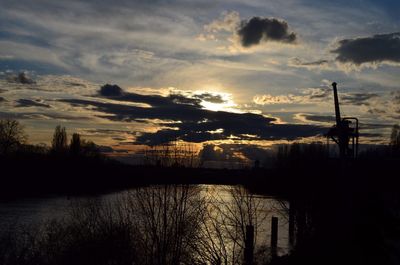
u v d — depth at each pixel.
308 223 29.59
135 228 20.12
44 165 88.12
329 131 26.05
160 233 19.22
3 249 21.14
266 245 27.58
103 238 20.33
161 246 19.14
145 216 19.62
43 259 20.81
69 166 81.94
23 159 90.62
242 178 22.73
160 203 19.47
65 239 21.19
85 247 20.41
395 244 26.08
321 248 24.03
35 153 95.12
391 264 21.67
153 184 19.92
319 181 31.69
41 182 84.25
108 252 20.17
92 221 21.61
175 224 19.09
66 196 71.50
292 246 29.70
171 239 19.11
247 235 18.84
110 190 41.53
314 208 29.94
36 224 31.61
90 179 52.66
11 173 87.94
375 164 66.25
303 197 31.05
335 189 30.47
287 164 38.00
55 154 92.06
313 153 39.91
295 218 31.69
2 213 47.66
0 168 88.50
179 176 19.80
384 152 75.25
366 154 66.88
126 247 19.95
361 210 34.62
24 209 52.72
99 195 34.28
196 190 19.83
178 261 18.92
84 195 46.66
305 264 22.64
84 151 99.94
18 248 21.86
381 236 27.73
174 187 19.58
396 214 42.12
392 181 65.31
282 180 34.31
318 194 30.55
